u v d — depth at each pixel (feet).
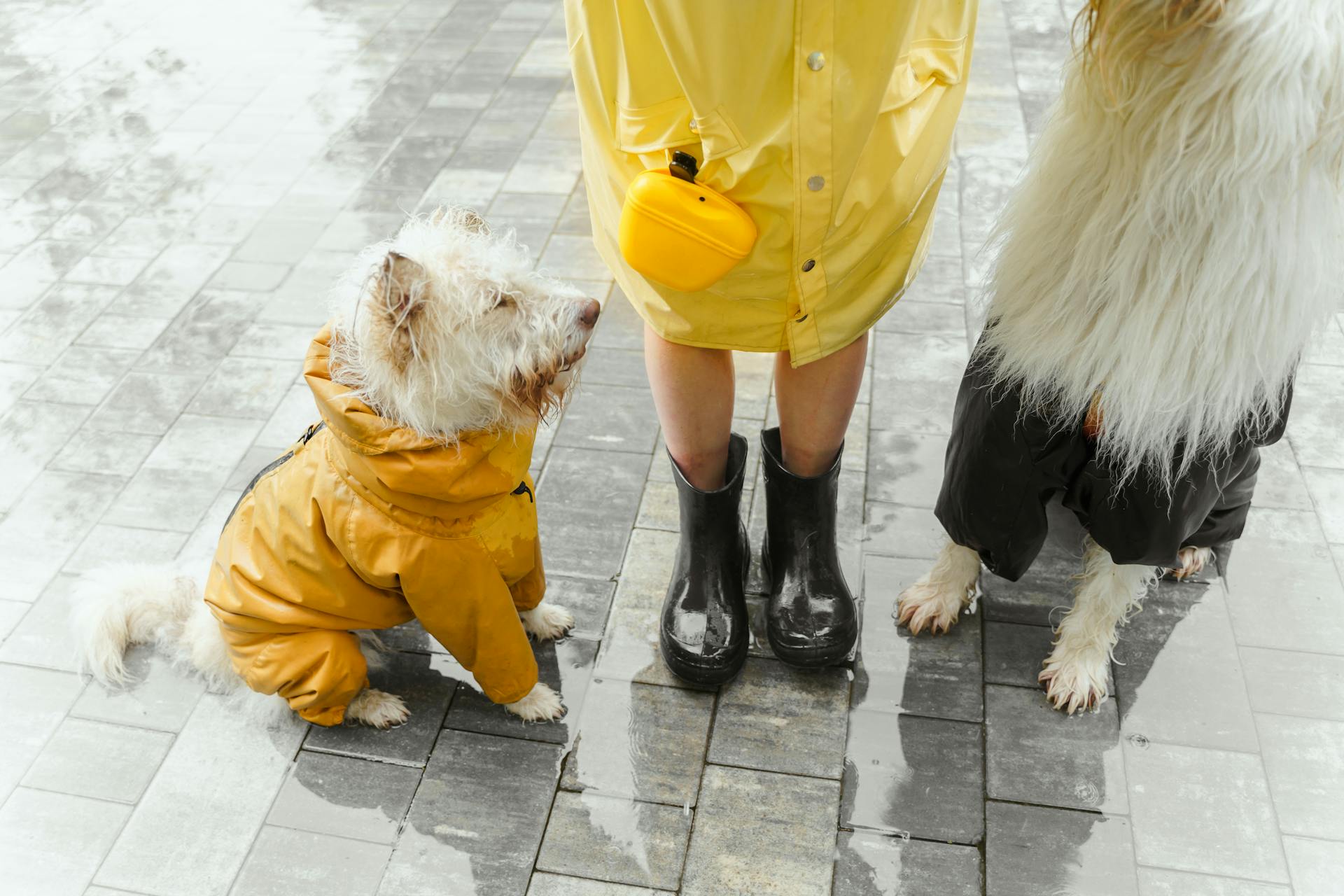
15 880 6.75
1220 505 7.33
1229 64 4.32
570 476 9.39
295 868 6.76
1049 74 14.62
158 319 11.44
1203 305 5.07
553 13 17.51
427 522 6.43
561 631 8.07
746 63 4.89
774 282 5.98
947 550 7.78
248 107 15.38
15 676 7.97
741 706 7.57
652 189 5.31
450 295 5.95
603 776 7.19
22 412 10.34
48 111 15.57
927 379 10.18
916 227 6.22
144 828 7.00
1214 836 6.70
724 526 7.58
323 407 6.21
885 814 6.90
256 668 7.07
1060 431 6.12
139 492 9.47
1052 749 7.22
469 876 6.68
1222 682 7.57
